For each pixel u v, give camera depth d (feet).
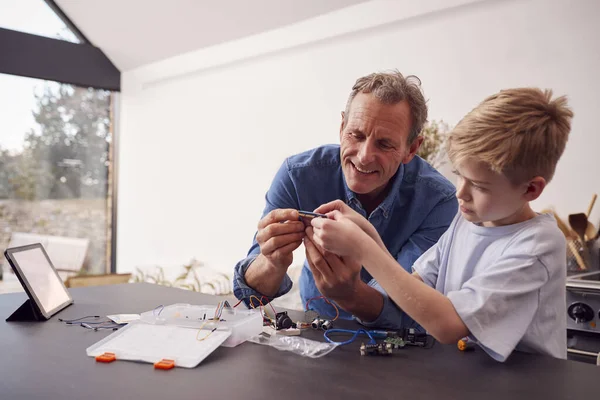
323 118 10.90
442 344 3.61
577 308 6.06
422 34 9.34
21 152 13.80
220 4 11.53
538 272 3.30
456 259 4.05
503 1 8.32
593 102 7.47
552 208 7.86
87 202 15.12
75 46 14.39
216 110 13.05
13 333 3.85
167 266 13.17
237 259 12.66
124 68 15.14
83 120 14.96
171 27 12.91
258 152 12.19
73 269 14.80
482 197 3.38
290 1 10.71
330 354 3.37
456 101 8.94
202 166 13.42
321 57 10.89
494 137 3.21
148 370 3.04
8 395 2.66
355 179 4.56
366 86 4.44
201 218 13.48
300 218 4.16
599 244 7.31
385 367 3.11
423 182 5.33
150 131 14.70
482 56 8.59
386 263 3.38
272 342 3.59
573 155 7.66
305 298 5.67
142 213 14.97
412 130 4.61
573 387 2.78
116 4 12.86
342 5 10.27
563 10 7.71
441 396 2.65
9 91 13.55
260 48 11.84
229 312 3.92
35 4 13.66
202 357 3.18
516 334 3.20
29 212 13.99
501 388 2.77
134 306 4.79
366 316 4.13
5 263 13.51
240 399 2.60
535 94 3.32
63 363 3.17
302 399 2.60
